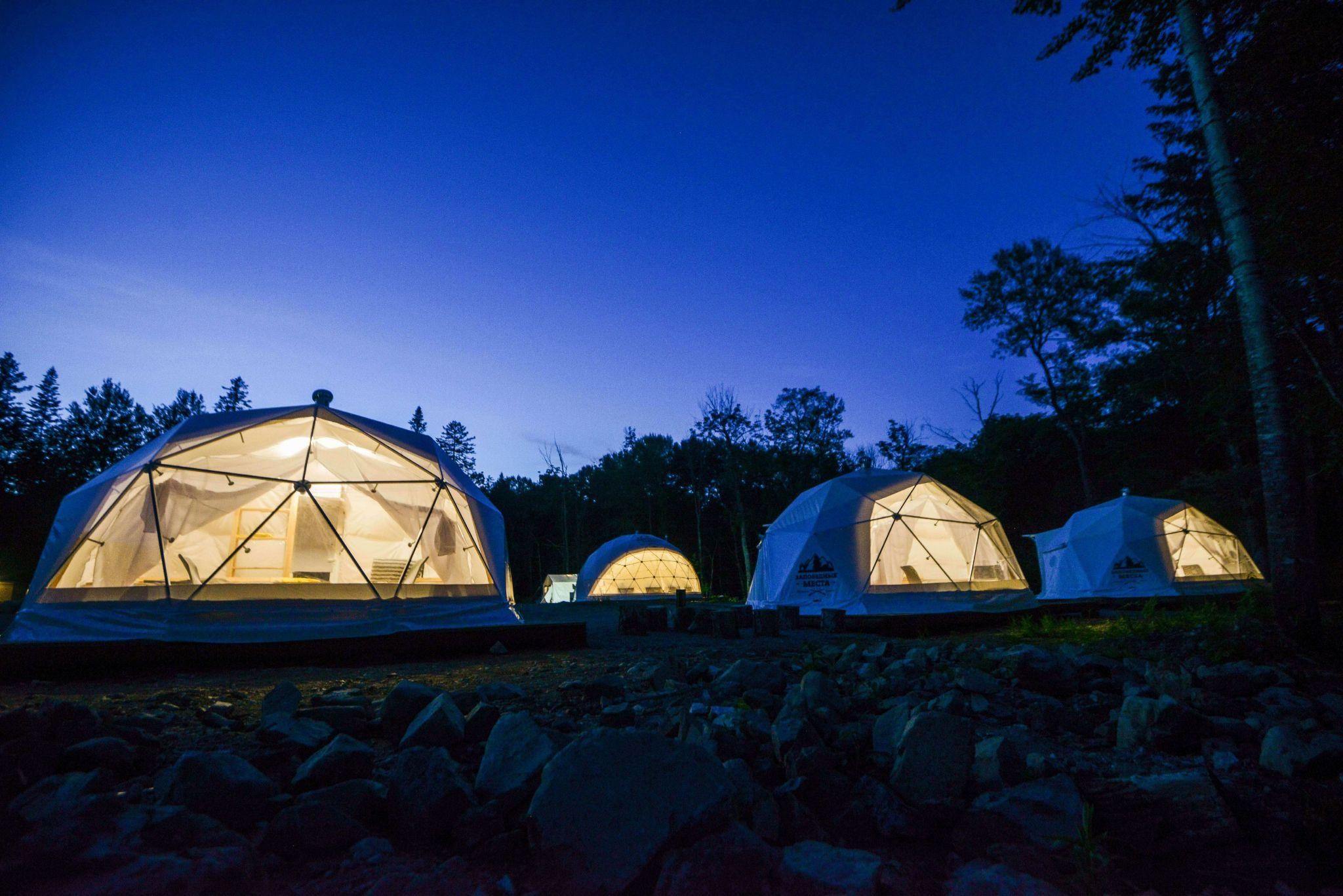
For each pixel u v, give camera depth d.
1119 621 10.05
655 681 5.72
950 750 3.36
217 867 2.11
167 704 4.67
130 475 8.57
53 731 3.30
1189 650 6.89
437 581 9.84
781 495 48.81
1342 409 13.22
